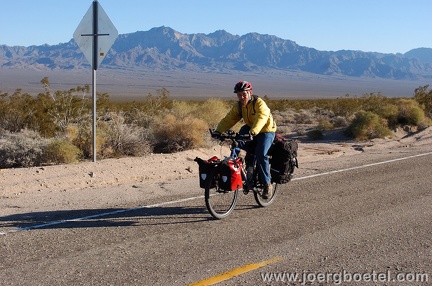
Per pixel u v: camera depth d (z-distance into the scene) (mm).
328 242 6812
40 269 5703
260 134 8391
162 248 6488
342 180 11469
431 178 11773
